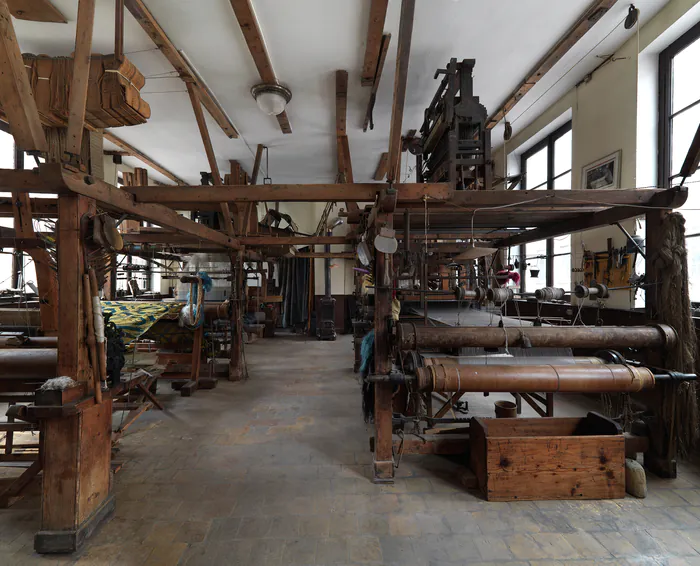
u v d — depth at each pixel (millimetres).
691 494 2199
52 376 2109
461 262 3965
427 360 2363
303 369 5422
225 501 2143
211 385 4426
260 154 5453
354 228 5406
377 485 2314
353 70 3658
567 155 4770
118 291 5934
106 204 2090
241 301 4980
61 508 1753
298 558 1700
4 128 4164
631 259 3531
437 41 3287
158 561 1684
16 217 2471
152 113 4602
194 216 5617
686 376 2262
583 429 2508
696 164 2230
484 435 2184
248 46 3197
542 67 3637
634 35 3443
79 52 1636
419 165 3666
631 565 1660
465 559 1693
